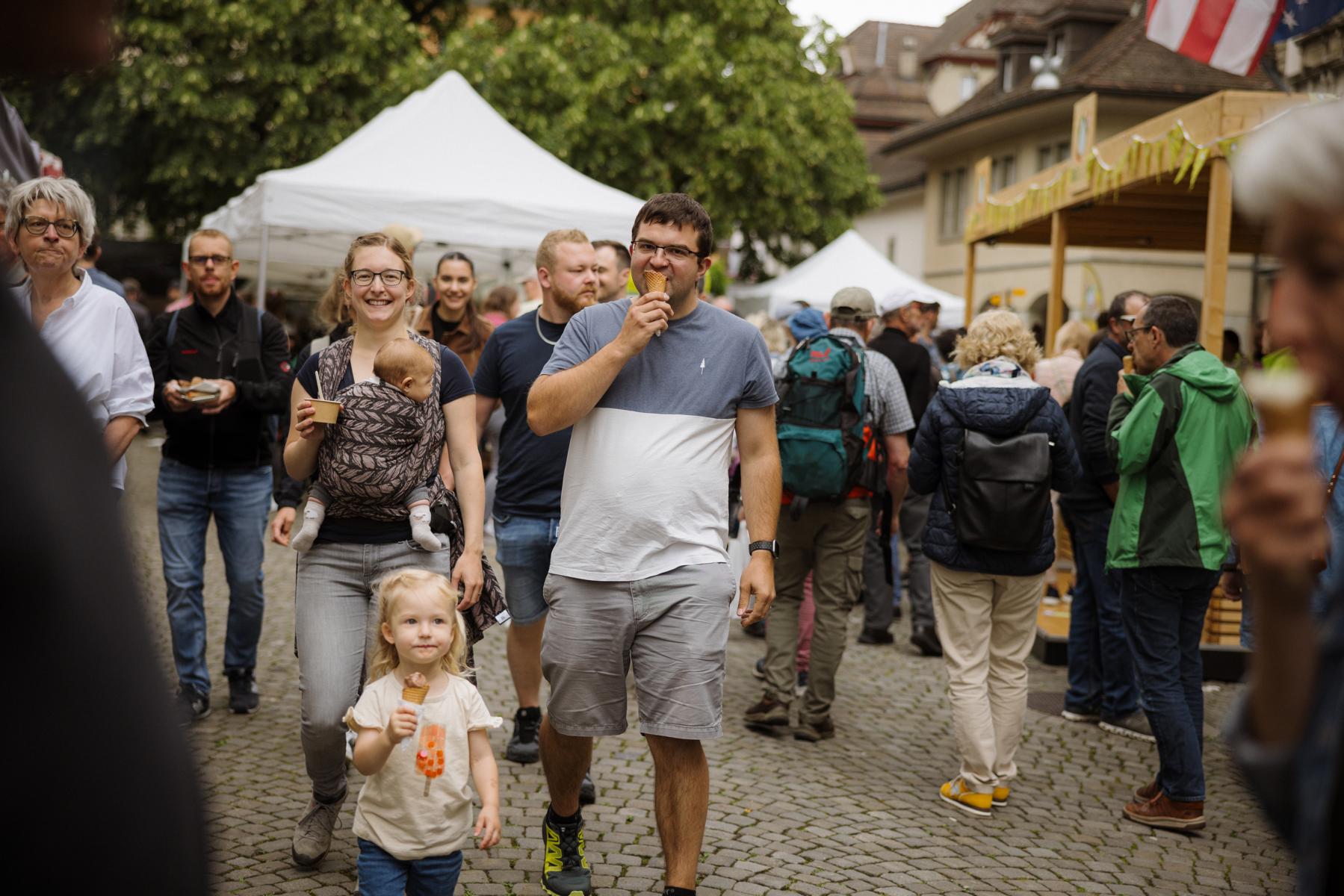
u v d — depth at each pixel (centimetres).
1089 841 460
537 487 487
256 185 1075
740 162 2683
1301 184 115
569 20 2561
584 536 354
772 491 367
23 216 393
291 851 402
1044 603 912
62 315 407
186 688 541
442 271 640
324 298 529
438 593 315
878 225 3781
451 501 388
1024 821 479
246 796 452
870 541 781
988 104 2923
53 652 73
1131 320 595
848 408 562
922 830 461
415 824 315
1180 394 464
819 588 573
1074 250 2525
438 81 1184
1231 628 732
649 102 2564
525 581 491
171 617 541
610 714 358
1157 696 473
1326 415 381
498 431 840
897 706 640
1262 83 2497
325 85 2358
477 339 648
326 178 1067
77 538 75
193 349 533
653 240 347
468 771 323
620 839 432
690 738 346
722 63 2617
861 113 4641
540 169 1155
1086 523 607
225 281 534
